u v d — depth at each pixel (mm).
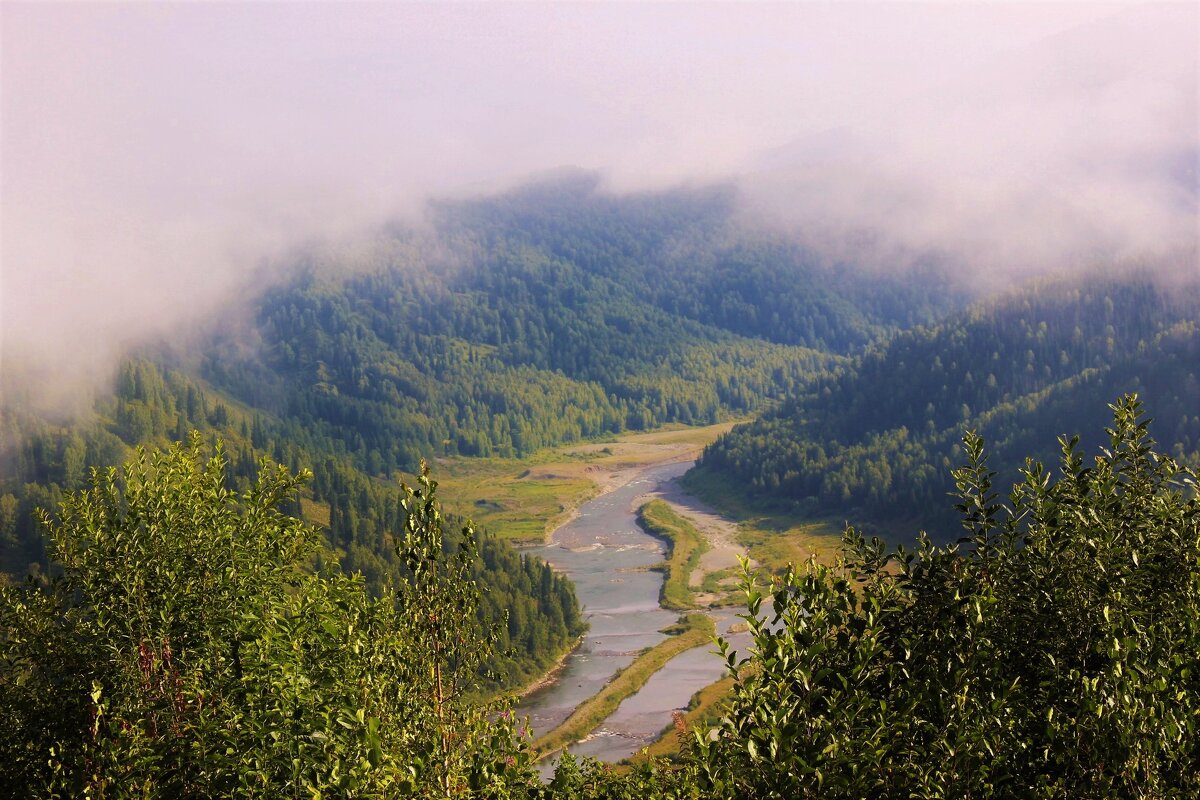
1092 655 15484
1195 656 14625
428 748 16188
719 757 12547
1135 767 12664
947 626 15172
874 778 12578
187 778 18719
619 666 130125
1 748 21281
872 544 17141
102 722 20516
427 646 17297
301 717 17109
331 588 20625
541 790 15984
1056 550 16672
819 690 12414
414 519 17484
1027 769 13914
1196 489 17891
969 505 17969
